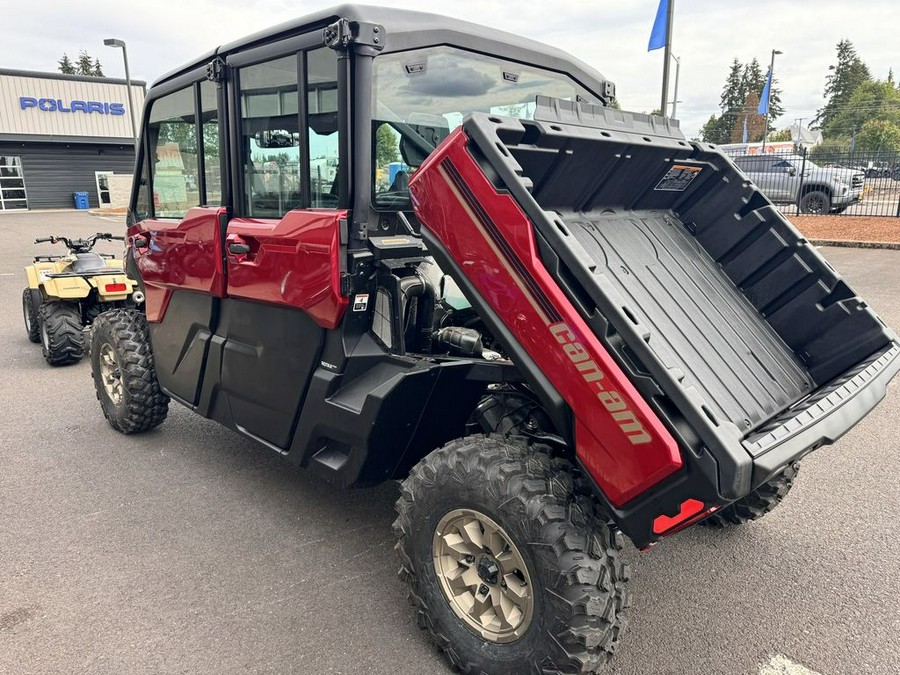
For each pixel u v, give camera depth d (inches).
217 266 138.3
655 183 120.3
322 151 115.5
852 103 3203.7
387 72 111.2
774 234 122.6
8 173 1192.8
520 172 86.9
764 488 130.4
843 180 743.1
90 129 1263.5
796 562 128.9
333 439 120.2
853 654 103.0
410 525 101.9
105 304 277.6
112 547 134.0
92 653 103.0
